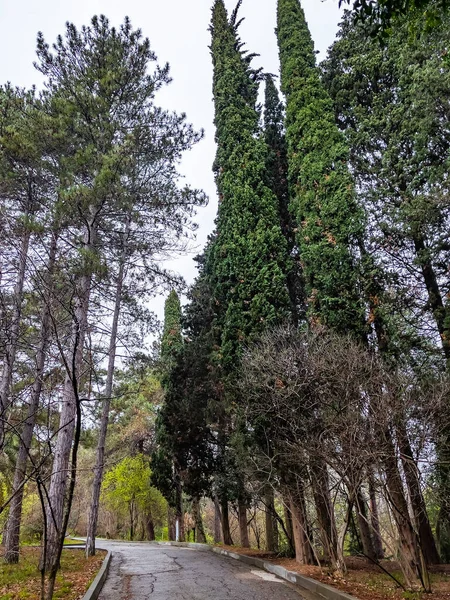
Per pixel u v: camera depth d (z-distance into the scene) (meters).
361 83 13.30
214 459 15.80
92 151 9.89
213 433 16.47
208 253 17.47
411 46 10.84
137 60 11.96
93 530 12.96
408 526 7.00
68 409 9.66
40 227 8.59
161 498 25.39
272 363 8.49
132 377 17.47
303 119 12.52
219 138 14.68
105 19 11.84
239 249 12.28
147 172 12.62
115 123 10.63
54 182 10.89
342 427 6.92
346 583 7.20
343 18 14.41
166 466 17.53
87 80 11.30
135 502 26.41
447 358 10.23
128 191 10.64
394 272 11.57
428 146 10.91
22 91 10.63
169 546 18.78
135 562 11.31
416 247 11.64
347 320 9.80
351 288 10.12
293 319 13.27
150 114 12.14
